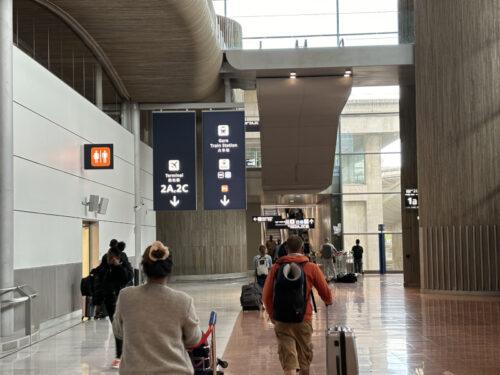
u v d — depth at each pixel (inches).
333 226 1487.5
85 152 661.9
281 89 963.3
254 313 639.8
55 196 582.6
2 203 463.2
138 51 762.2
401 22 923.4
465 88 831.7
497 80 818.8
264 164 1141.7
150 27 689.6
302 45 928.3
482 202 823.7
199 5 681.6
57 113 593.9
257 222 1615.4
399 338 461.1
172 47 751.7
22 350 432.5
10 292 462.0
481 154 823.7
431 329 506.0
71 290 617.0
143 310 153.9
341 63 916.0
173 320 153.8
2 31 467.8
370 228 1492.4
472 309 653.3
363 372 342.6
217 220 1279.5
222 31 922.7
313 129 1048.2
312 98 976.9
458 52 836.6
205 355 194.2
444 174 844.6
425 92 866.8
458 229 833.5
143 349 150.6
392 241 1492.4
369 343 439.8
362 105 1508.4
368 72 952.3
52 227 572.4
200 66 826.2
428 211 860.0
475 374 336.2
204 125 888.9
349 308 667.4
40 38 585.3
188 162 886.4
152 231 1087.6
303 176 1174.3
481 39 824.3
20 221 501.0
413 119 1035.3
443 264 843.4
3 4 469.7
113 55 774.5
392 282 1096.8
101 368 365.4
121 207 853.2
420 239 865.5
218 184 879.1
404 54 908.0
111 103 863.7
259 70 922.7
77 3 613.0
